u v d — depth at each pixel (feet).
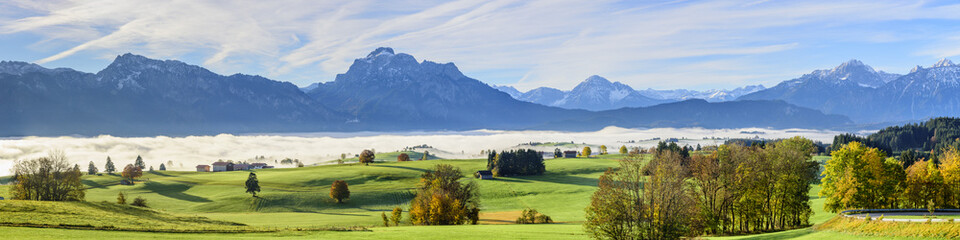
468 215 321.73
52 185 347.77
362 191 601.21
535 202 529.04
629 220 188.34
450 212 300.61
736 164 229.25
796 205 234.17
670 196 186.19
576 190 587.27
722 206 227.20
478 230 228.02
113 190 647.56
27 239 142.51
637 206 187.32
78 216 192.85
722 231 238.27
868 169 238.27
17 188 344.49
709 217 212.02
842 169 245.45
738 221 249.34
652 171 191.62
